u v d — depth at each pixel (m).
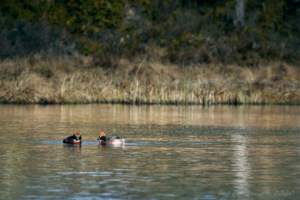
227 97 134.88
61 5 166.75
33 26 155.50
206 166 46.94
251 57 160.38
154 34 166.12
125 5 176.25
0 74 130.75
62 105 123.56
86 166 46.38
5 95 126.06
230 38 169.50
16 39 150.12
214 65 151.50
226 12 184.38
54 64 140.00
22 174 42.72
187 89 132.88
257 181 41.00
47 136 66.88
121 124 82.94
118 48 155.75
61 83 132.62
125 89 133.50
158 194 36.72
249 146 59.78
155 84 133.75
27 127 77.00
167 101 131.38
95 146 58.88
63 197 35.62
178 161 49.38
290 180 41.41
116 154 53.12
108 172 43.81
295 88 141.88
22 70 133.50
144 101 130.88
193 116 98.56
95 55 151.62
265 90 139.38
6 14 158.12
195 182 40.44
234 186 39.31
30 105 121.75
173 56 154.88
